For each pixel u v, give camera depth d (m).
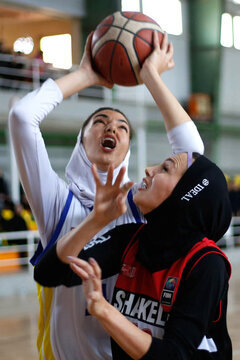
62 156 13.56
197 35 15.76
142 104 12.07
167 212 1.48
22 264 8.89
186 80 15.84
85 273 1.28
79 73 1.94
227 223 1.55
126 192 1.33
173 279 1.42
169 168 1.51
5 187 10.20
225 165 16.83
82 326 1.70
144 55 1.96
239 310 6.23
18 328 5.46
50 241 1.78
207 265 1.39
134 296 1.51
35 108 1.71
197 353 1.40
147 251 1.50
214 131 16.17
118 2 13.47
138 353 1.29
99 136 1.85
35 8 12.93
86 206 1.83
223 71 16.59
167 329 1.35
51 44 15.41
